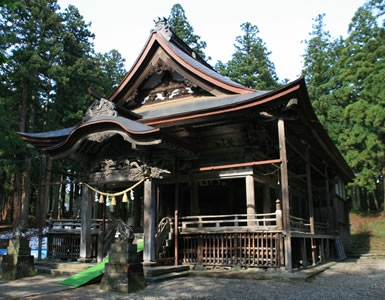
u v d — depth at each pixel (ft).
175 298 27.81
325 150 60.34
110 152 48.01
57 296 29.45
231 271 42.11
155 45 60.39
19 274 39.47
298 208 78.84
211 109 46.96
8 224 118.52
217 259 44.98
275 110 44.55
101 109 45.70
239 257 43.75
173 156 46.16
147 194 43.73
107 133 43.50
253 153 50.98
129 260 31.48
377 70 114.93
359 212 144.56
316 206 90.74
